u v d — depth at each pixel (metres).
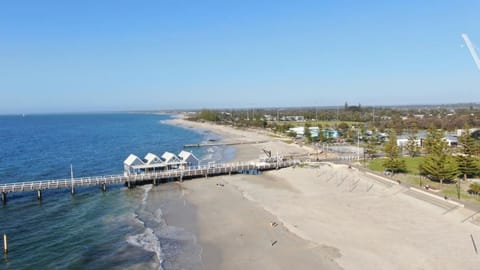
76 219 49.78
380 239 38.38
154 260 36.31
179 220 48.62
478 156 78.38
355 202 52.53
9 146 136.38
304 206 51.75
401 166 70.25
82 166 92.75
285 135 165.50
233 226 45.38
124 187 68.94
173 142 154.12
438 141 85.62
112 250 38.91
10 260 36.59
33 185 60.50
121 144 144.62
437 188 57.22
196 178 75.62
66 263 35.81
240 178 75.00
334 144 129.00
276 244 38.88
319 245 37.72
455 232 39.34
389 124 170.75
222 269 33.97
